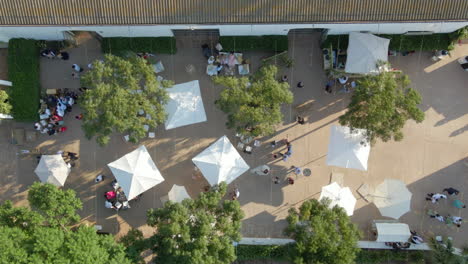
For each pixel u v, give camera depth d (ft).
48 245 63.98
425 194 86.28
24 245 65.87
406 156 87.25
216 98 86.53
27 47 82.02
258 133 75.05
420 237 86.48
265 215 86.99
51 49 84.12
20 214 72.08
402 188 82.23
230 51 84.23
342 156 79.10
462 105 86.84
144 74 74.69
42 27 74.43
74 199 75.36
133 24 72.23
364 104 75.36
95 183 86.48
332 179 86.53
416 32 82.17
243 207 87.10
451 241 85.05
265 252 84.94
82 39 85.35
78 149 86.17
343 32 81.66
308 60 86.12
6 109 78.79
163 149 86.84
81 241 67.00
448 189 86.12
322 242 68.95
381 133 73.56
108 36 82.94
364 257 85.61
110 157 86.48
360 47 78.23
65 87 85.46
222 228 71.10
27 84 82.23
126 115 72.43
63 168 81.25
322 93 86.48
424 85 86.63
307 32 85.56
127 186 78.13
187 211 71.15
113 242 71.46
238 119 73.31
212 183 79.05
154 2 71.26
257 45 83.46
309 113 86.63
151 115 74.49
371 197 86.99
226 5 71.41
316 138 86.94
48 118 84.69
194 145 86.89
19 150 85.71
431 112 86.94
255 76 75.25
